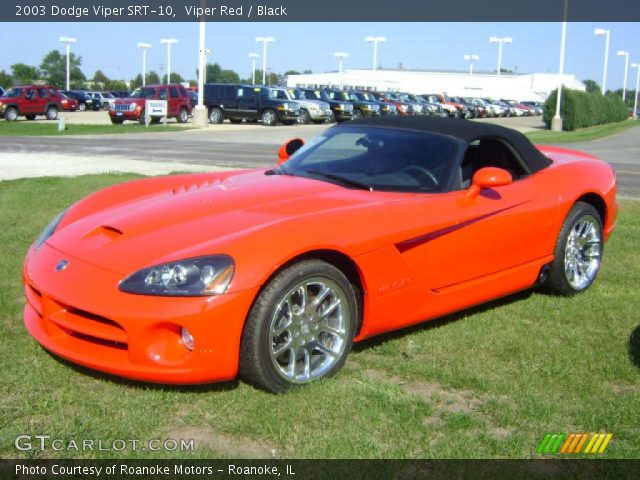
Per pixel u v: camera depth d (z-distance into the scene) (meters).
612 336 4.24
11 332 4.00
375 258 3.61
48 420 3.03
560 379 3.60
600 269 5.79
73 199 8.10
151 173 11.38
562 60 37.22
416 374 3.63
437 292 4.03
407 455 2.82
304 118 33.34
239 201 3.79
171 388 3.35
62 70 118.31
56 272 3.38
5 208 7.54
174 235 3.40
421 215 3.86
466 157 4.41
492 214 4.25
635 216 8.21
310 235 3.35
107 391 3.31
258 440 2.94
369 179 4.15
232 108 32.88
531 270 4.67
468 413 3.22
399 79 90.25
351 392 3.35
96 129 26.28
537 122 48.06
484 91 88.88
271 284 3.22
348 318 3.56
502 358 3.87
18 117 34.44
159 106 29.89
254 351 3.20
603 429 3.09
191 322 3.05
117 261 3.29
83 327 3.21
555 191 4.76
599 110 47.09
